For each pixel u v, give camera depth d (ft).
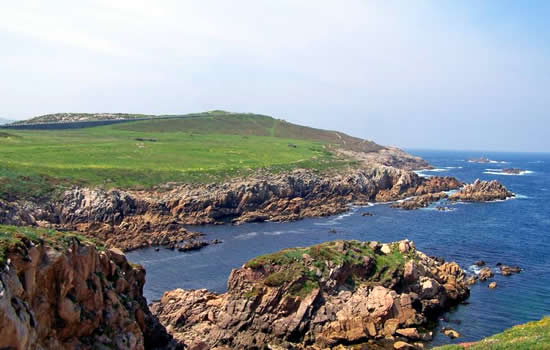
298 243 300.81
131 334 111.34
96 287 106.63
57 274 96.07
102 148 499.51
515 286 214.90
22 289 83.61
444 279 202.49
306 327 164.55
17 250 85.71
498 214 411.13
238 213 388.98
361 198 480.23
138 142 574.15
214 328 166.50
